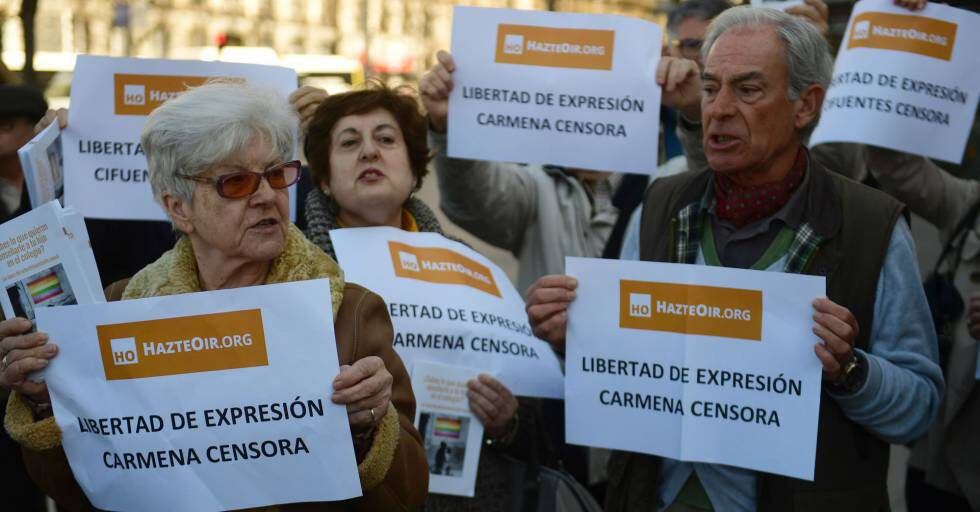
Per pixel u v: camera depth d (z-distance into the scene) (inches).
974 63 227.0
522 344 194.2
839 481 165.5
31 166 190.4
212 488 133.7
